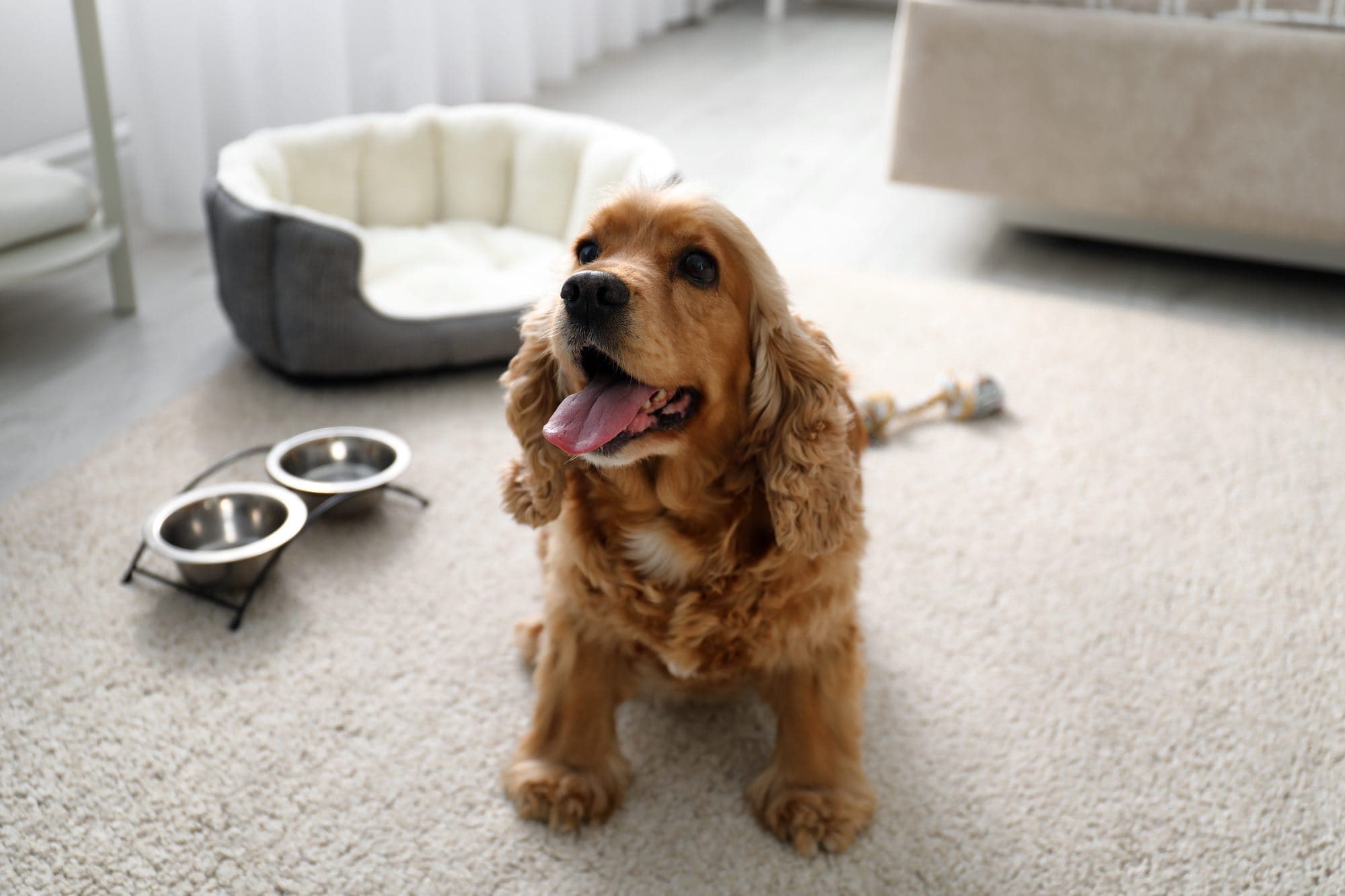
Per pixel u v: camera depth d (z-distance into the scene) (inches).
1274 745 57.4
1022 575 69.8
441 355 87.8
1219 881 49.9
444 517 73.5
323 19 123.6
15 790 51.8
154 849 49.4
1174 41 102.8
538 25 167.2
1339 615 66.9
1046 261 117.6
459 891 48.1
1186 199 108.3
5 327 95.0
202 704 57.4
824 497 49.0
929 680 61.1
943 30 110.1
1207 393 91.2
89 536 69.2
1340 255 108.8
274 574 66.9
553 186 103.7
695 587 50.9
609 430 45.8
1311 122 101.3
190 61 111.3
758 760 56.2
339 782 53.4
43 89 121.8
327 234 82.0
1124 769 55.7
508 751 55.7
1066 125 109.5
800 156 145.9
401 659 61.2
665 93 171.3
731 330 47.9
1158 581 69.5
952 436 85.1
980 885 49.4
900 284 109.9
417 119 105.0
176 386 87.3
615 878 49.1
